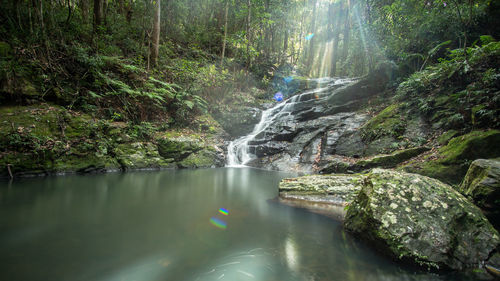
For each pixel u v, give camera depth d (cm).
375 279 192
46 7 777
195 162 822
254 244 247
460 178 457
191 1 1597
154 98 874
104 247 227
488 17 737
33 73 643
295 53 2534
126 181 541
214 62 1464
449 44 846
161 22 1362
